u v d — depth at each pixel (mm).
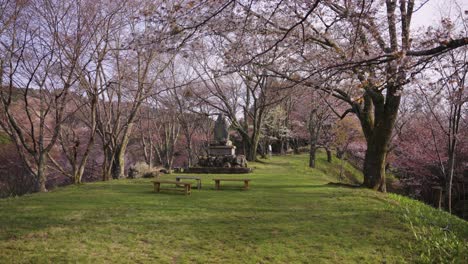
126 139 19766
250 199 10023
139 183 14039
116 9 16109
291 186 13141
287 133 39500
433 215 8664
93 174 27734
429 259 5512
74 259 5023
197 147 38500
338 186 13164
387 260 5445
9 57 15195
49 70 16594
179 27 5707
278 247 5840
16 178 24109
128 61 18891
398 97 11797
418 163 23375
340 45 9680
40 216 7574
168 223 7125
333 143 33812
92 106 16500
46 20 15281
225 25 6668
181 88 28500
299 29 8234
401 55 5406
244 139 29859
